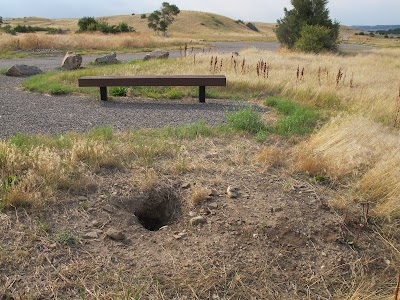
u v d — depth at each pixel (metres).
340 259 3.20
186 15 87.25
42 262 2.96
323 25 24.20
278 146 5.64
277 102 8.43
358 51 27.08
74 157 4.40
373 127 6.03
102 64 16.36
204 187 4.19
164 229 3.58
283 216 3.69
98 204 3.79
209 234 3.45
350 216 3.75
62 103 8.34
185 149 5.14
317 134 5.71
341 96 8.64
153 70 11.98
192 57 15.73
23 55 20.00
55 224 3.42
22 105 7.99
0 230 3.24
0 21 72.25
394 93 8.62
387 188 4.16
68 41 24.50
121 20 86.56
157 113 7.57
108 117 7.14
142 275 2.90
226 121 6.98
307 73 11.54
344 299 2.81
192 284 2.82
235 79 10.18
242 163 4.88
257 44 38.66
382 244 3.46
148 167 4.57
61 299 2.64
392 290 2.93
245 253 3.21
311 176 4.59
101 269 2.94
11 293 2.66
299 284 2.94
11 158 4.17
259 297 2.79
